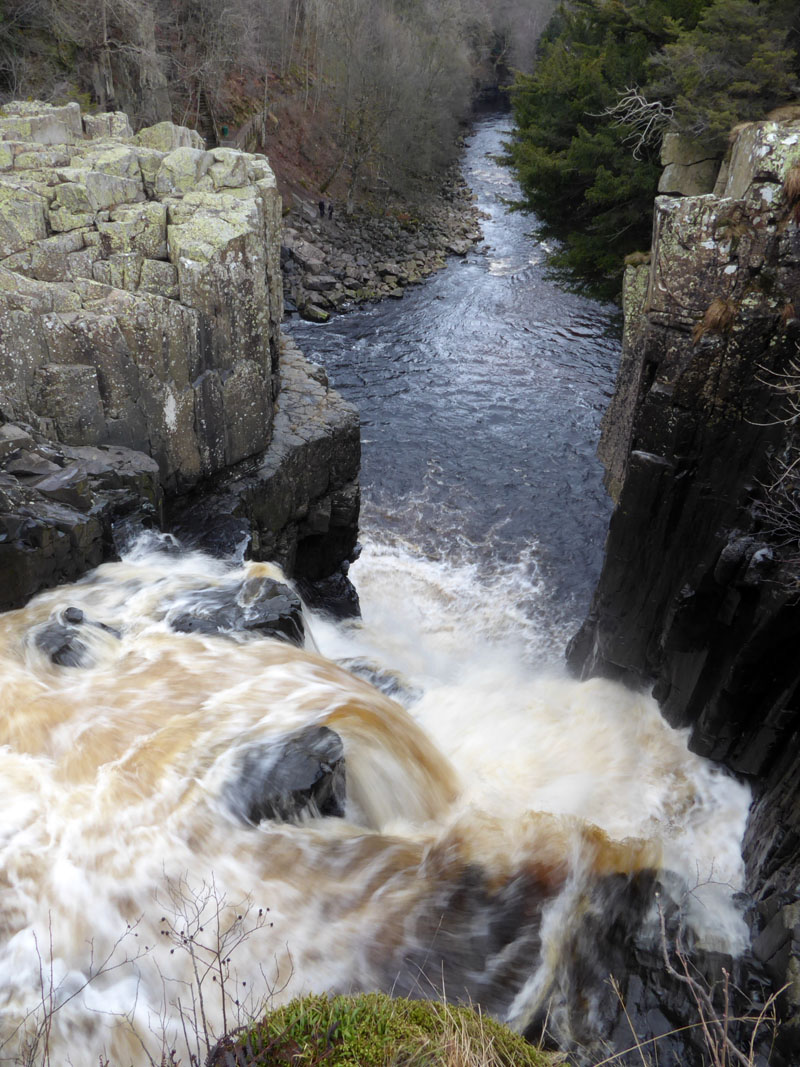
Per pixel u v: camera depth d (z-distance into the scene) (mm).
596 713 11312
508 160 29891
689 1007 6328
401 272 32875
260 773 6539
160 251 10047
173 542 9773
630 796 9898
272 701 7504
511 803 8711
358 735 7406
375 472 19766
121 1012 5090
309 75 47875
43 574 8609
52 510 8703
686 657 10695
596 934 6688
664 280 9930
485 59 72250
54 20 27453
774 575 9109
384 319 29000
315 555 13977
